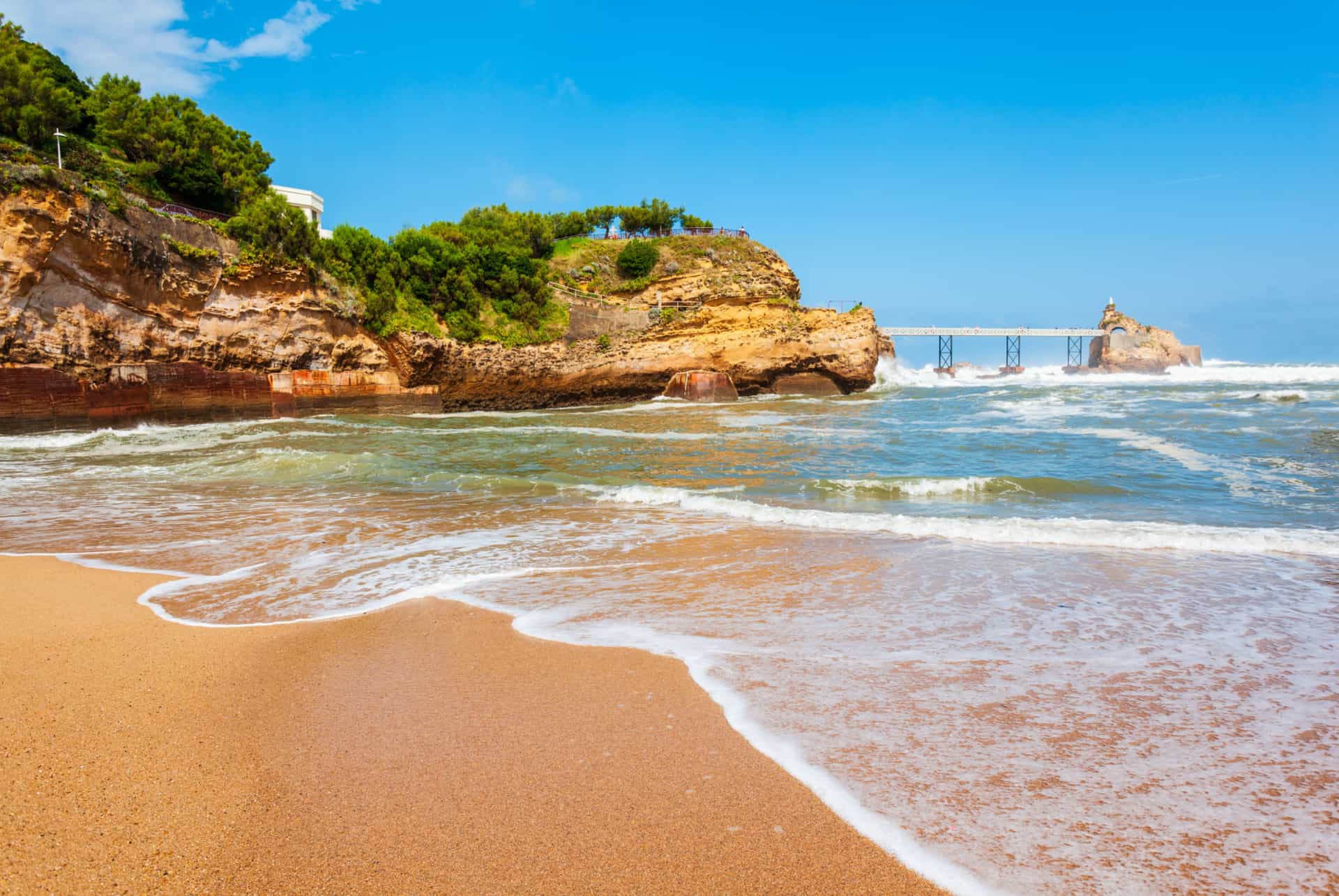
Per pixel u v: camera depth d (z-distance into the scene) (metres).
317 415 34.94
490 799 3.23
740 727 3.94
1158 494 11.57
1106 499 11.34
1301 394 29.73
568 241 56.91
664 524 9.98
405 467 16.23
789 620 5.86
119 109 34.44
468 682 4.64
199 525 10.48
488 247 46.44
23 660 5.00
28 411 26.12
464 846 2.87
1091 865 2.71
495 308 43.41
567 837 2.94
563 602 6.46
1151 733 3.81
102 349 28.16
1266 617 5.73
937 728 3.90
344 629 5.78
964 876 2.66
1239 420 20.97
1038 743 3.72
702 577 7.28
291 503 12.20
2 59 29.02
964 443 18.44
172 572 7.78
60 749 3.67
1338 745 3.65
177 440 24.27
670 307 49.12
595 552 8.48
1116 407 27.80
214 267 31.72
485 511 11.27
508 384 41.47
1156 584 6.71
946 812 3.10
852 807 3.14
